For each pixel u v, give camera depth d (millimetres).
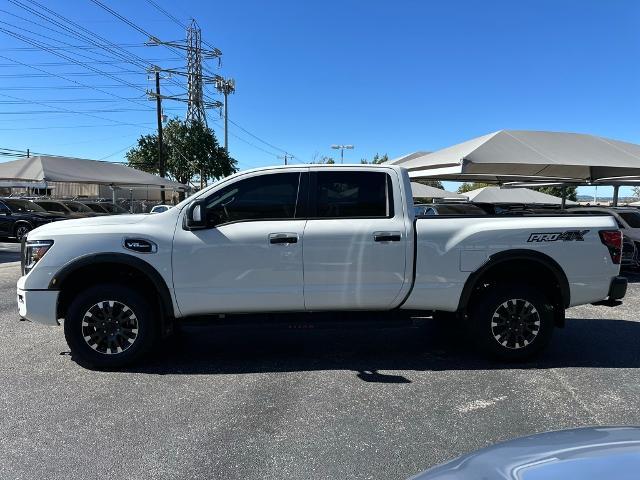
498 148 11602
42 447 3602
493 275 5586
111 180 23156
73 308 5117
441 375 5098
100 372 5152
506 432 3850
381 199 5312
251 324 5289
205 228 5145
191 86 44094
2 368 5266
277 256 5133
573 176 14906
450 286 5285
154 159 40375
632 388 4754
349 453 3527
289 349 5969
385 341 6301
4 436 3766
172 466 3357
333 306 5293
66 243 5070
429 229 5254
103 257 5031
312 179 5297
